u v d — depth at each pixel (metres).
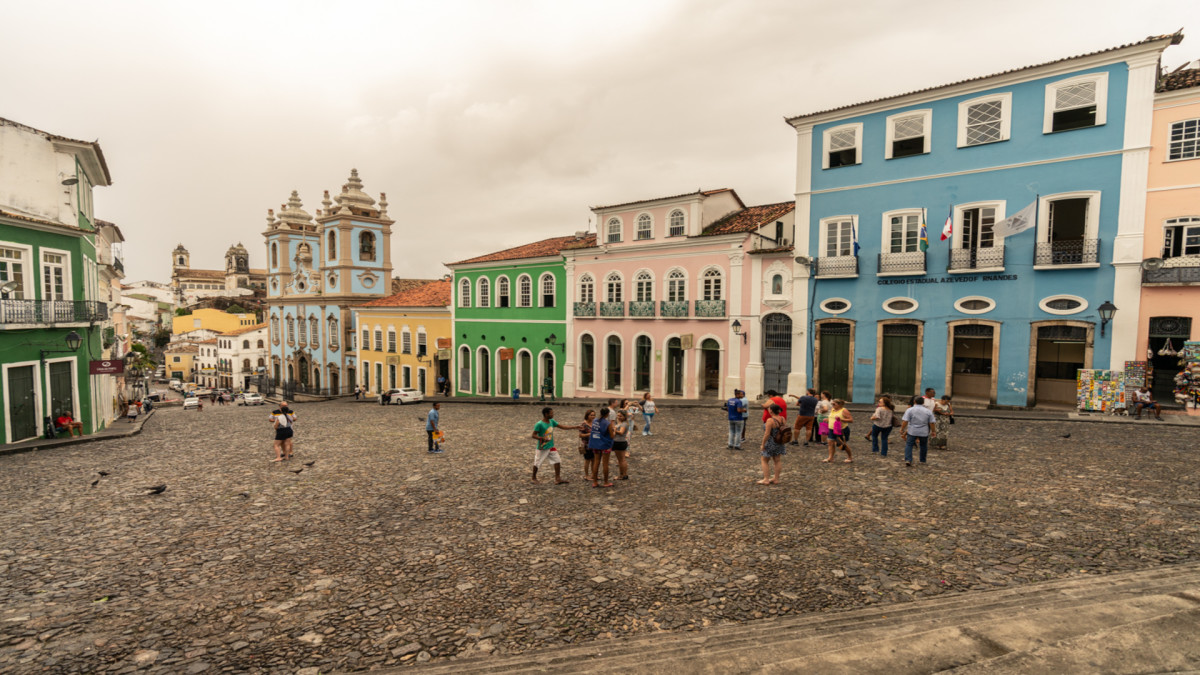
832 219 22.14
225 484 11.44
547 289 32.53
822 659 4.29
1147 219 16.45
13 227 17.45
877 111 21.05
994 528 7.79
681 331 26.69
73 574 6.96
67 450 16.59
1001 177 18.72
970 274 19.22
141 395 51.94
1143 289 16.52
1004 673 3.83
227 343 79.81
